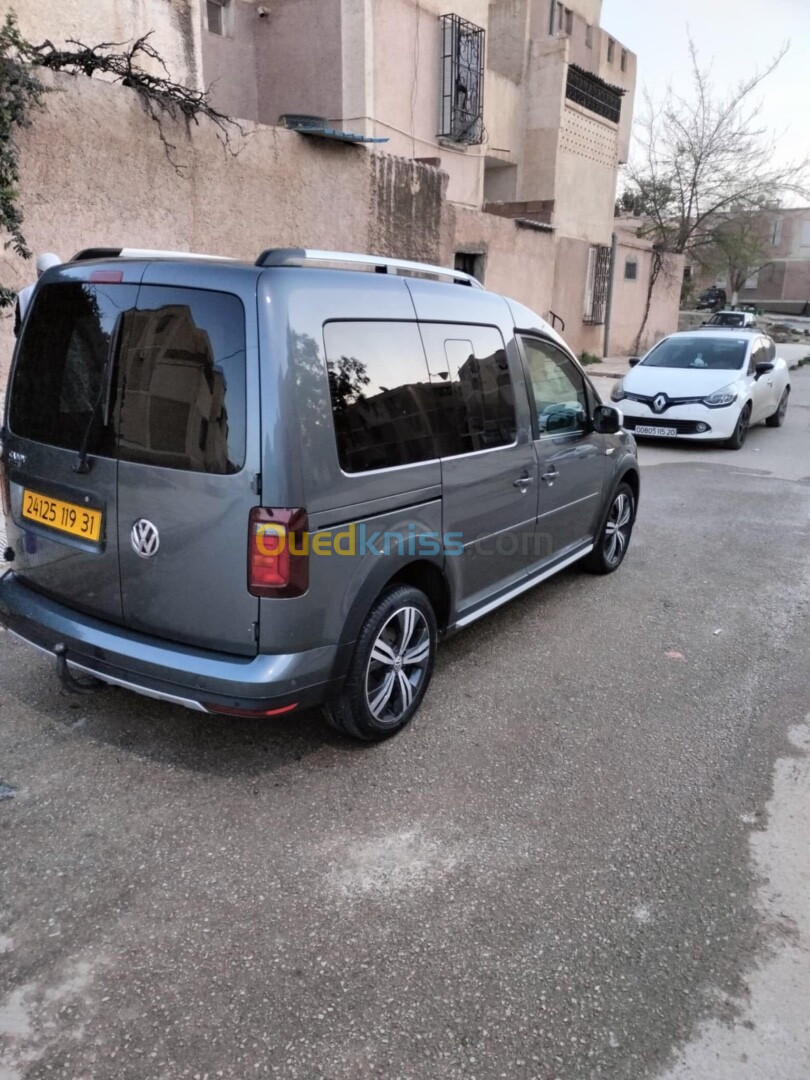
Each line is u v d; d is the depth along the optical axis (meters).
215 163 8.61
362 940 2.56
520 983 2.42
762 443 12.15
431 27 14.38
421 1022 2.28
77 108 7.18
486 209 18.16
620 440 5.84
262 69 13.61
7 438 3.58
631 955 2.55
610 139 20.33
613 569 6.19
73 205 7.34
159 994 2.33
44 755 3.46
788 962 2.55
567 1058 2.19
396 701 3.70
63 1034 2.20
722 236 29.89
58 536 3.37
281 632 2.95
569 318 19.59
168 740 3.61
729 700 4.24
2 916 2.59
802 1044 2.27
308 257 3.08
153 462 3.00
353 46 12.68
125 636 3.19
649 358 12.39
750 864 2.99
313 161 9.78
